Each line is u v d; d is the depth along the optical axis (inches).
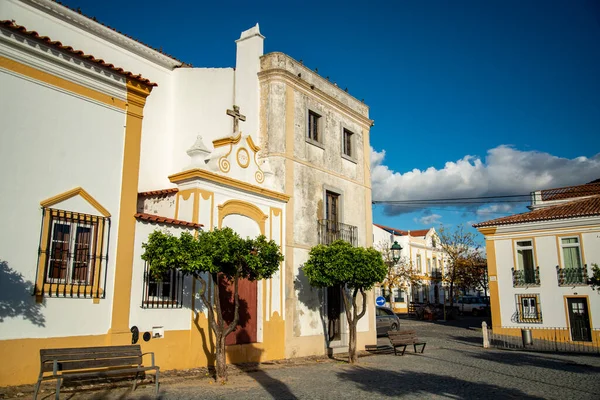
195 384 390.6
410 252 1971.0
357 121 808.9
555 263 943.0
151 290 429.7
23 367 333.4
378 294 1829.5
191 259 374.3
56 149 374.0
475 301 1795.0
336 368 527.5
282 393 367.6
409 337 685.3
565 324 914.7
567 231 936.9
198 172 477.1
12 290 334.6
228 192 518.9
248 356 524.4
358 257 551.2
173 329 438.3
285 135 641.0
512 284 987.9
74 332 364.8
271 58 659.4
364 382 433.7
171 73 684.7
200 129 660.1
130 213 416.8
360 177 795.4
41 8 538.3
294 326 607.2
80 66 393.4
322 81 733.9
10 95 352.5
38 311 346.0
